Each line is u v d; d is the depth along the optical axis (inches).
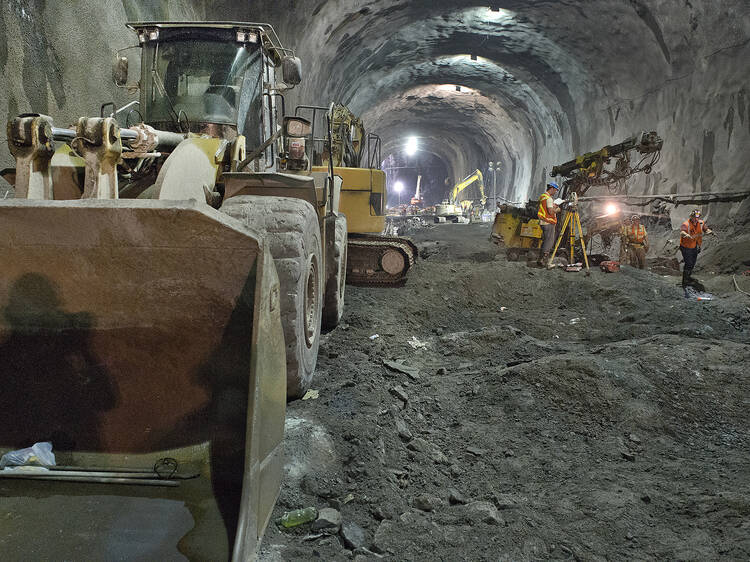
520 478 132.4
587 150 1048.2
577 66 964.0
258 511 85.2
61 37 308.8
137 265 87.8
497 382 185.6
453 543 102.1
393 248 340.8
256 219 140.4
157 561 75.1
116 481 89.9
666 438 156.2
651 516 114.7
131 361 95.4
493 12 892.6
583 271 411.2
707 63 692.1
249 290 88.8
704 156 695.7
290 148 185.8
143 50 210.5
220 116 205.9
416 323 285.3
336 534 101.8
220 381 94.7
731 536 104.9
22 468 91.4
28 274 89.9
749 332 287.9
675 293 380.8
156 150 163.9
